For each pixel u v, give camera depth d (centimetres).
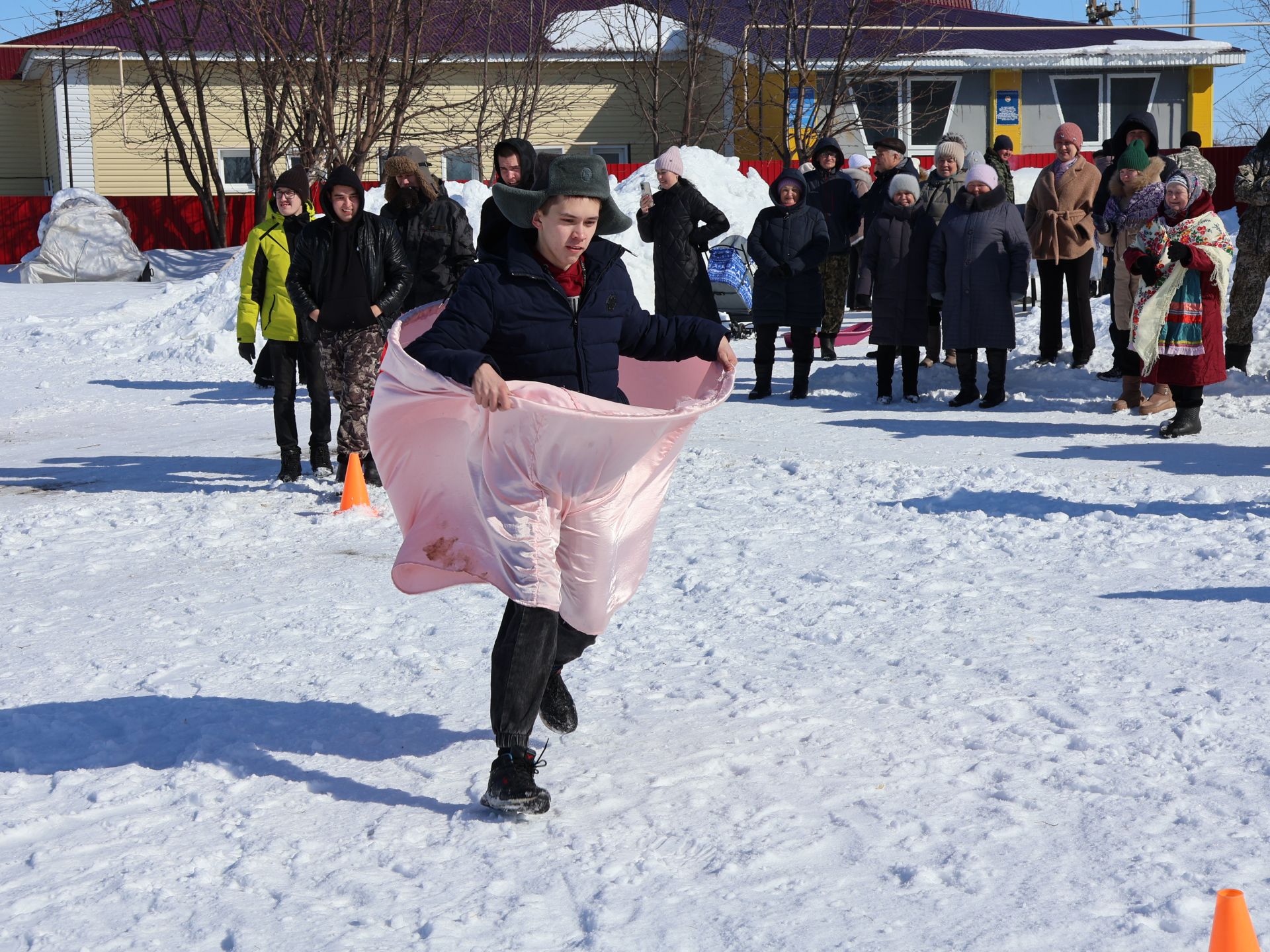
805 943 286
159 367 1673
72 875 332
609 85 3347
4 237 3384
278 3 2334
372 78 2250
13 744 434
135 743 431
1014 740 402
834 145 1448
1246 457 869
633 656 507
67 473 980
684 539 696
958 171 1210
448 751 414
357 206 814
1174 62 3170
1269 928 283
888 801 361
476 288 364
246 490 891
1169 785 363
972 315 1120
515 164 788
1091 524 687
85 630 569
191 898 318
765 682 468
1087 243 1234
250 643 541
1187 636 498
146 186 3447
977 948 282
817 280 1192
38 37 3428
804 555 655
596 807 365
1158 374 956
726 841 340
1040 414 1088
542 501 358
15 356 1784
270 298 895
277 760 409
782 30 2931
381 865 335
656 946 287
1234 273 1165
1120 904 298
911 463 884
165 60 3106
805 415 1120
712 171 2172
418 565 382
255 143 3256
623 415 347
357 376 834
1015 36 3300
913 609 555
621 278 382
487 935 296
